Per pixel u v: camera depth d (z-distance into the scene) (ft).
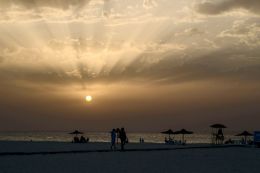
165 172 74.43
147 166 83.05
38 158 95.40
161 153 120.88
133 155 110.22
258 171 79.25
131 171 74.59
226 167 84.94
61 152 113.80
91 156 103.65
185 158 104.42
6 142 196.95
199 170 78.48
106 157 101.60
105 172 72.43
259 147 169.17
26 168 75.51
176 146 169.37
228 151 136.46
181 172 74.90
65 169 75.31
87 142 214.07
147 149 134.72
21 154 105.29
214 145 183.52
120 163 87.61
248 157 112.37
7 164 81.41
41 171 71.87
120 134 128.47
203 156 112.37
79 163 85.76
